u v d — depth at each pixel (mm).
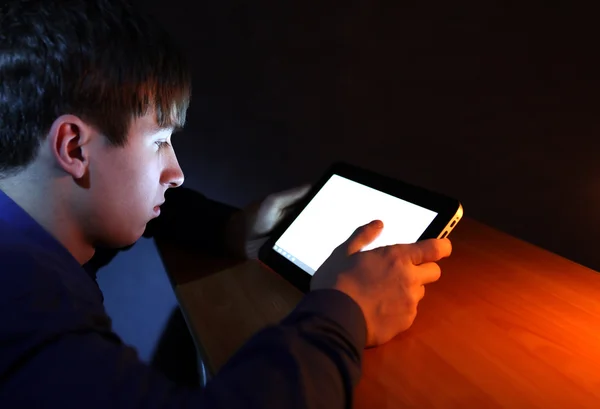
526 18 1091
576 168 1133
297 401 352
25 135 432
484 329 542
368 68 1206
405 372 473
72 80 416
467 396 440
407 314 511
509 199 1235
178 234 800
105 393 333
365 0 1149
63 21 419
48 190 455
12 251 389
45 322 357
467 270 681
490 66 1155
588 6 1023
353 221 651
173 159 551
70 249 491
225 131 1215
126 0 488
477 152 1229
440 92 1207
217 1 1110
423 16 1154
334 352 402
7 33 421
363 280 496
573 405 427
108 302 1268
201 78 1157
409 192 619
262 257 722
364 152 1281
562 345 513
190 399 350
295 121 1241
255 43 1159
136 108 457
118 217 495
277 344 392
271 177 1285
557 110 1119
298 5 1144
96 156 452
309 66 1196
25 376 333
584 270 681
